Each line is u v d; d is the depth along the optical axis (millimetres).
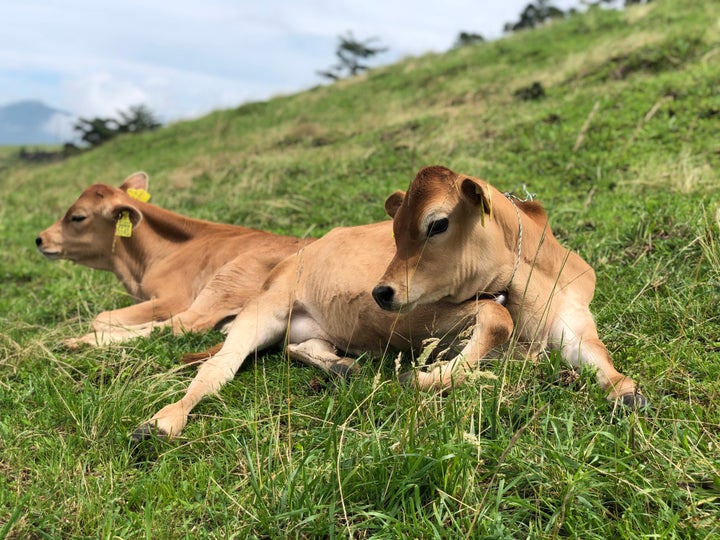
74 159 9156
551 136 3834
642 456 1193
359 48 13039
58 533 1140
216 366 1664
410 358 1723
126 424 1480
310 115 7352
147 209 2561
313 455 1274
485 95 5711
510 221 1570
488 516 1098
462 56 8117
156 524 1146
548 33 7863
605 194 2904
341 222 3215
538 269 1602
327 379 1685
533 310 1577
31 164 10734
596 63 5316
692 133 3432
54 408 1558
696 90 3955
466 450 1181
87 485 1241
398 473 1168
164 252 2545
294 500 1148
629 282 1993
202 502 1205
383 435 1305
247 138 6875
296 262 1889
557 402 1384
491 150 3928
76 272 3104
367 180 3877
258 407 1523
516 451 1226
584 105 4254
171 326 2119
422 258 1466
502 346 1549
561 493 1122
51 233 2584
